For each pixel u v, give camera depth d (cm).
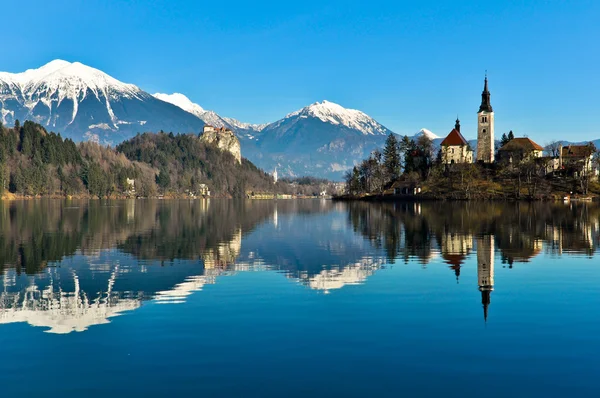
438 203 19050
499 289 3584
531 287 3650
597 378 2072
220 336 2577
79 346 2458
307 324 2764
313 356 2305
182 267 4572
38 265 4688
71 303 3247
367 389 1989
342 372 2136
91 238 6969
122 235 7438
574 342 2461
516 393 1955
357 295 3419
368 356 2300
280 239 6900
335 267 4544
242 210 16975
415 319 2845
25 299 3359
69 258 5109
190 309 3083
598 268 4425
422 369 2161
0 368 2209
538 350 2362
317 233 7762
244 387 2009
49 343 2502
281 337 2556
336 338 2533
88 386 2036
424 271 4322
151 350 2395
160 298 3366
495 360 2250
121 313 3009
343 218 11388
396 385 2019
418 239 6694
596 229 7919
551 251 5475
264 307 3120
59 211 14475
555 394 1947
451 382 2042
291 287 3688
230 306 3147
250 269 4466
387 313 2972
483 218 10538
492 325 2728
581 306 3109
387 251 5578
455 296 3378
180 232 7962
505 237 6844
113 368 2195
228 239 6925
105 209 16162
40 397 1952
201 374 2127
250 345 2444
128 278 4053
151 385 2036
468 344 2441
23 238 6938
